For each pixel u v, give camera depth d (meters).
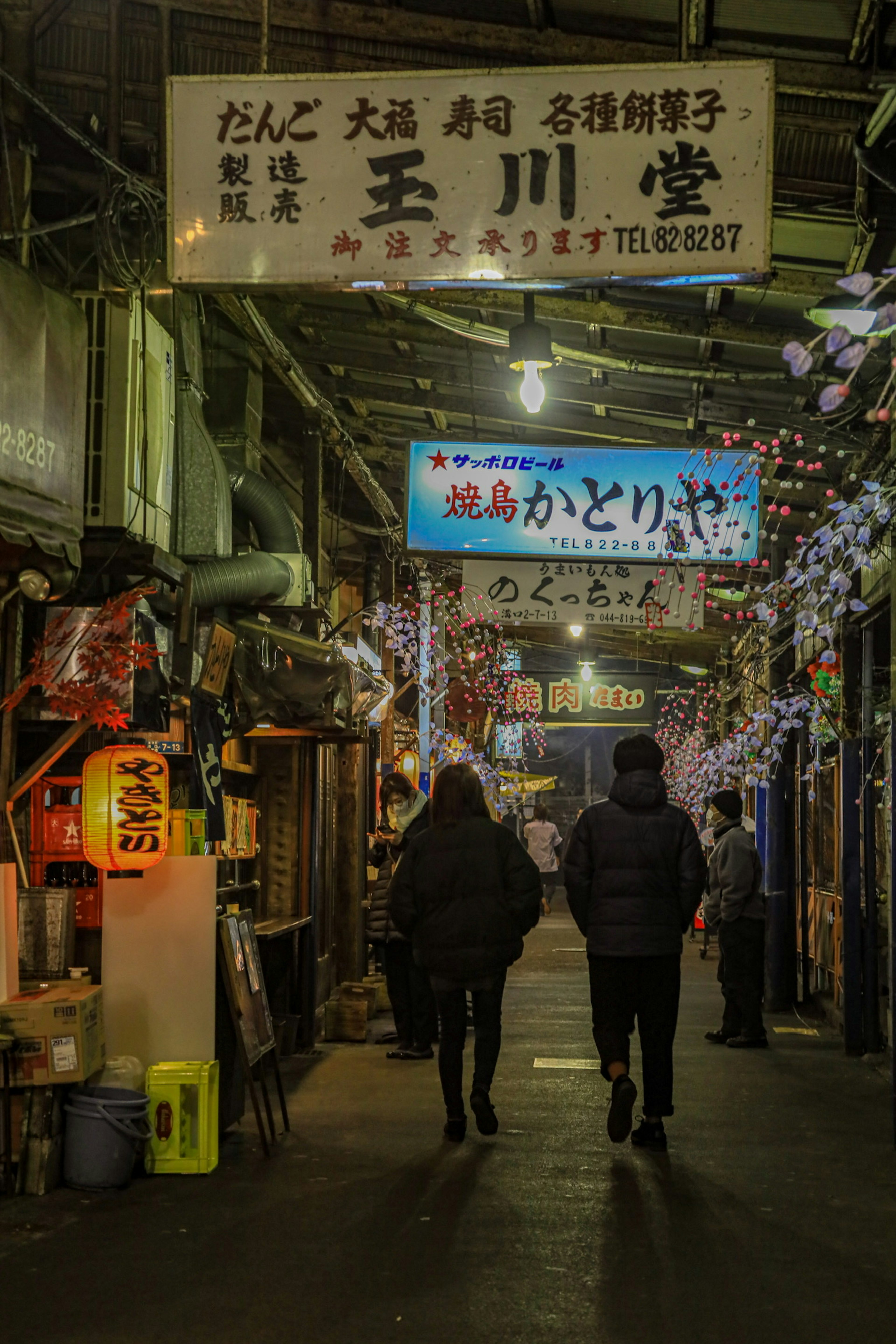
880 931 9.85
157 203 7.37
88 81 7.52
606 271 5.13
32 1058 5.68
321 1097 7.93
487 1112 6.56
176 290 5.38
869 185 6.66
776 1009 12.76
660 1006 6.58
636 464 10.52
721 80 5.11
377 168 5.28
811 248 7.47
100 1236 5.01
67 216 8.00
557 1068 9.00
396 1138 6.77
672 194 5.12
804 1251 4.87
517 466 10.59
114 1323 4.07
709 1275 4.58
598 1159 6.31
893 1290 4.44
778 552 13.13
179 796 7.80
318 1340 3.93
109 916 6.36
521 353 6.88
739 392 9.63
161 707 7.07
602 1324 4.08
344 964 12.33
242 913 7.03
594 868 6.66
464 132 5.24
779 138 6.69
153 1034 6.26
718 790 17.28
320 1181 5.85
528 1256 4.76
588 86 5.18
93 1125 5.66
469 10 6.75
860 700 10.42
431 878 6.84
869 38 6.07
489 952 6.73
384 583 15.69
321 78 5.32
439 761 18.22
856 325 4.50
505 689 22.59
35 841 7.02
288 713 8.75
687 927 6.70
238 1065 7.16
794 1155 6.46
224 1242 4.92
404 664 16.52
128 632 6.59
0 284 5.61
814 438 9.93
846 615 10.38
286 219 5.30
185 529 8.19
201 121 5.35
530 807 38.16
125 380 6.91
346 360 10.58
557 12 6.57
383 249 5.25
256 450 10.66
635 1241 4.97
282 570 9.00
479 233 5.21
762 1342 3.95
